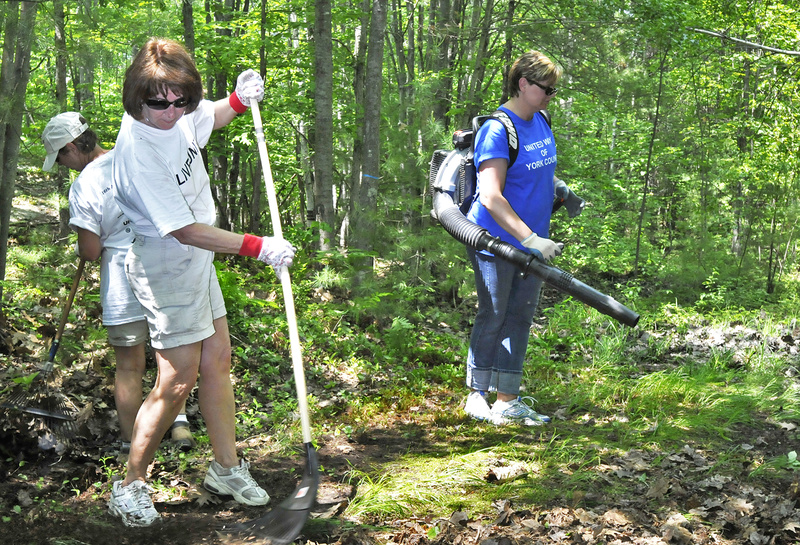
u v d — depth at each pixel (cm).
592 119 1661
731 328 784
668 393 504
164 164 278
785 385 542
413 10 1304
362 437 414
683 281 1176
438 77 991
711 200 1407
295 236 895
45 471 338
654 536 287
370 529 294
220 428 317
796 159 1304
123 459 348
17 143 496
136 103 270
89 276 601
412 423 449
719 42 1431
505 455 386
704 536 289
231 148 1173
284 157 1471
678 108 1484
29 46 471
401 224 938
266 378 516
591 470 362
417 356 623
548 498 329
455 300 921
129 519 289
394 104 926
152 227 285
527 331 450
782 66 1509
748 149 1577
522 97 420
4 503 302
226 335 319
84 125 365
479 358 455
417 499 326
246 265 877
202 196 305
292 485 343
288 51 1179
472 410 459
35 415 346
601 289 1330
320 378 537
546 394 515
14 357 457
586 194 1526
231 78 1166
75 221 347
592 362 606
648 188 1667
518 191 427
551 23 1086
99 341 488
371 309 706
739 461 384
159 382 293
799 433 436
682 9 1123
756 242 1263
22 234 941
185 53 277
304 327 628
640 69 1173
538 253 400
